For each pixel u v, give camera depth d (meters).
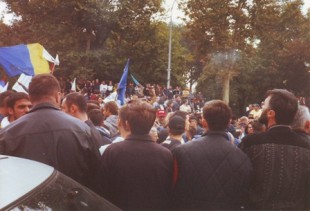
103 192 3.58
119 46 44.25
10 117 5.04
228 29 31.83
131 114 3.60
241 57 37.56
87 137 3.61
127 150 3.55
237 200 3.50
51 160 3.38
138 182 3.50
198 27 31.80
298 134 3.67
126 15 42.94
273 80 50.47
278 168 3.45
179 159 3.55
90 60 43.31
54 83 3.68
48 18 41.88
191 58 50.78
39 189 2.05
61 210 2.03
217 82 49.97
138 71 46.00
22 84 9.59
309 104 45.03
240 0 31.62
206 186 3.45
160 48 46.28
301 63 49.94
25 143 3.40
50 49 41.56
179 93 37.19
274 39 34.12
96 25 42.53
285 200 3.49
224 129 3.64
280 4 32.50
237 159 3.48
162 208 3.57
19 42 42.97
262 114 3.84
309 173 3.47
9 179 2.05
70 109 4.64
